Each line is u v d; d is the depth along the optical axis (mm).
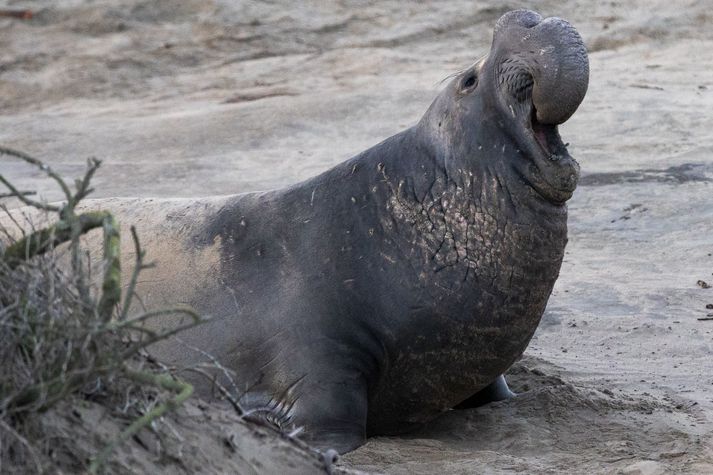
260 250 23703
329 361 22359
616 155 54875
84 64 84625
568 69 21172
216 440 14914
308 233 23453
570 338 31391
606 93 67250
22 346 12977
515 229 22203
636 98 65688
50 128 69875
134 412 14023
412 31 86812
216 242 24125
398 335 22500
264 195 24719
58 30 88875
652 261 39656
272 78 80188
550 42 21484
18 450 12531
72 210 13727
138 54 85500
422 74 77875
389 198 23156
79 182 14031
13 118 74375
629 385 26719
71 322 13117
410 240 22719
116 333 13789
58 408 13266
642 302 34719
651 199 46906
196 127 66312
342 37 87188
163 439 14047
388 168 23484
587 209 46094
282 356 22656
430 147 23203
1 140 67250
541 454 21844
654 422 23188
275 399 22562
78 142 65812
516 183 22188
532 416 23953
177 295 23688
